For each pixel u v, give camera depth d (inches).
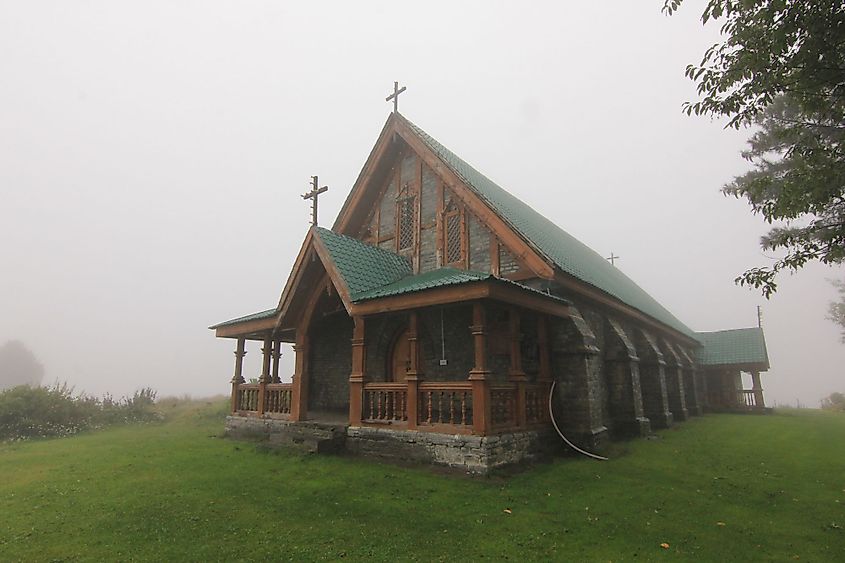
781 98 575.8
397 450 452.4
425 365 612.4
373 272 581.9
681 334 1058.1
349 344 730.8
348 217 747.4
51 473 421.1
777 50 254.2
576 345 534.0
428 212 666.2
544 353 530.0
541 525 281.1
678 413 858.1
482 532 268.1
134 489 358.0
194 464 447.5
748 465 466.0
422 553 238.7
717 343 1354.6
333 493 343.3
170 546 246.4
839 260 286.5
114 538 257.8
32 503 324.5
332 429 509.4
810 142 297.9
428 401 450.6
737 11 261.3
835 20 240.1
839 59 254.5
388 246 713.0
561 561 232.2
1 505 321.1
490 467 396.2
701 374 1295.5
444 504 318.0
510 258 565.0
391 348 647.8
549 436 508.1
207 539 256.1
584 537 264.4
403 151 724.7
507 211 641.0
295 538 257.4
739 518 305.3
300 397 571.2
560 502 328.8
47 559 230.4
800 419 970.1
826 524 295.0
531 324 556.4
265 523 281.0
